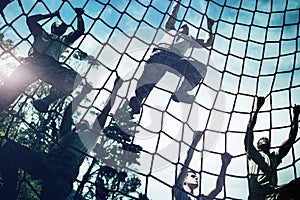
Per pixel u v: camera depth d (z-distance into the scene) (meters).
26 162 7.46
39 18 8.81
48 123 10.02
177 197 8.47
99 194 9.17
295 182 7.50
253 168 8.38
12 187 7.16
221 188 8.70
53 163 7.88
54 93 8.69
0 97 7.75
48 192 7.46
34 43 8.63
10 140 7.54
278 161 8.38
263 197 7.97
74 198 8.05
